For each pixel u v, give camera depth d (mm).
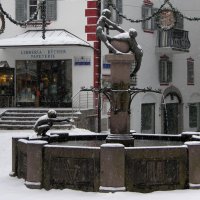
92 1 31328
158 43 37031
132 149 13383
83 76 31609
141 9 35656
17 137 16000
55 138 17469
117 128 15289
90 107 31281
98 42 31234
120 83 15266
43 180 14086
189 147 13812
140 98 35344
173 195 13070
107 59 15336
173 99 39500
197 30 42375
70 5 31812
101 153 13336
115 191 13219
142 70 35531
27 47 31391
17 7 32906
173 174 13734
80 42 30531
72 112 29172
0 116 29391
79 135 18125
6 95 32312
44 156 14078
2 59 33094
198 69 42625
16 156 15875
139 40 35281
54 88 32438
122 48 15414
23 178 15336
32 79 32812
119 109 15266
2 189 14086
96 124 31297
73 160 13719
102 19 15680
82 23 31547
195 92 42312
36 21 32312
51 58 32156
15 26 32844
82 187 13633
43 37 27500
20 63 32938
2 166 18656
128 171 13383
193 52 41844
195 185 13758
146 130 36531
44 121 16422
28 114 29578
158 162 13586
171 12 29844
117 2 33438
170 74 38750
